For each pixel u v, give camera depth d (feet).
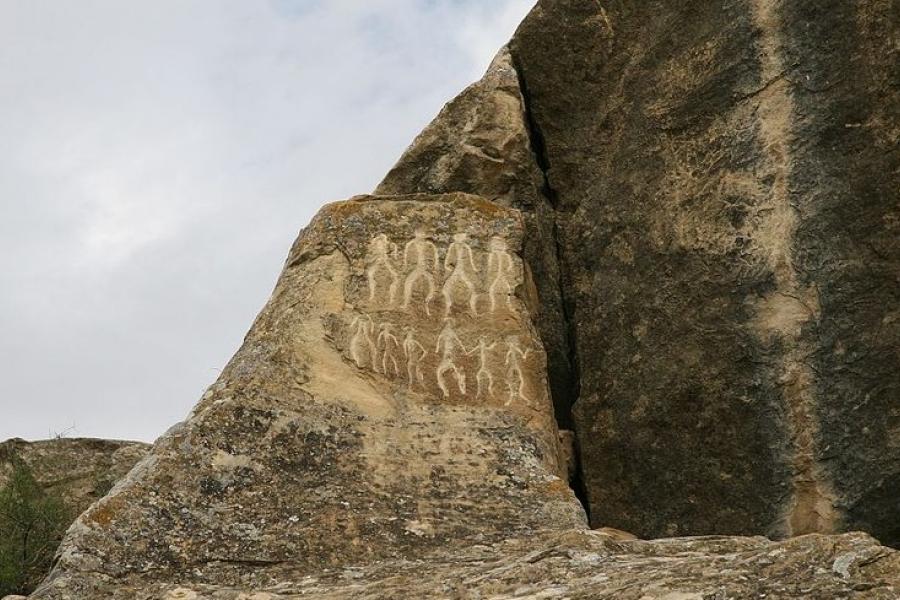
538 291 38.45
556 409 38.01
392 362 34.53
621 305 36.35
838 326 32.42
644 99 37.32
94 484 41.93
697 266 34.71
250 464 32.01
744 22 35.22
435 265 35.91
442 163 39.88
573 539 28.32
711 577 24.30
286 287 35.60
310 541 30.66
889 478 31.27
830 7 33.78
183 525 30.66
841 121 33.17
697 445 34.12
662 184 36.11
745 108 34.83
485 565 28.27
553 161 39.32
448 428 33.73
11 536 37.81
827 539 24.14
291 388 33.55
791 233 33.42
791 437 32.58
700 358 34.22
